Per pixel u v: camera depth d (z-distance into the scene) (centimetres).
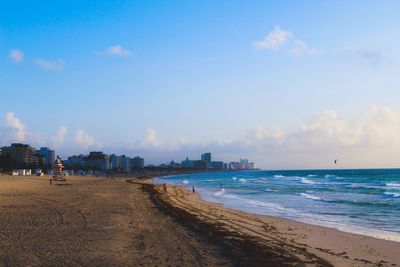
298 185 8075
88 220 2266
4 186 5759
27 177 10169
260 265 1305
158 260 1338
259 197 5003
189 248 1541
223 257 1398
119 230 1938
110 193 4847
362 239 1991
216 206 3750
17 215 2428
